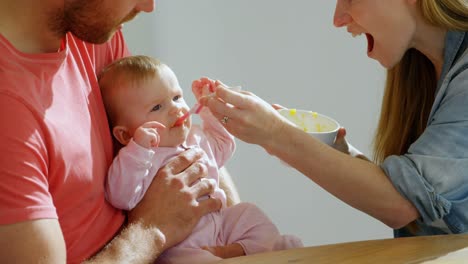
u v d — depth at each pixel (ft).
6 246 3.81
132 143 4.83
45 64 4.38
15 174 3.84
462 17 5.37
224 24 8.95
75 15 4.42
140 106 5.15
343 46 8.93
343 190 5.12
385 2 5.40
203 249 5.07
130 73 5.18
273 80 9.12
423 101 6.09
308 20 8.90
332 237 9.43
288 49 9.02
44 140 4.12
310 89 9.12
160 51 8.95
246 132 5.01
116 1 4.46
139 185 4.91
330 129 5.92
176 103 5.27
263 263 4.14
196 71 9.07
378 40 5.58
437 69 5.82
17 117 3.96
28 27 4.36
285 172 9.27
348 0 5.57
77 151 4.38
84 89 4.83
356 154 6.30
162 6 8.81
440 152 5.08
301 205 9.36
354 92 9.07
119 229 4.89
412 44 5.69
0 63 4.10
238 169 9.32
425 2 5.33
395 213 5.15
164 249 4.85
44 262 3.85
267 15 8.93
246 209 5.53
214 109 5.00
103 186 4.76
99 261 4.42
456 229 5.11
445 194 5.04
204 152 5.41
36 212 3.86
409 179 5.06
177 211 4.95
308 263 4.08
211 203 5.16
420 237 4.59
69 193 4.34
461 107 5.12
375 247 4.37
